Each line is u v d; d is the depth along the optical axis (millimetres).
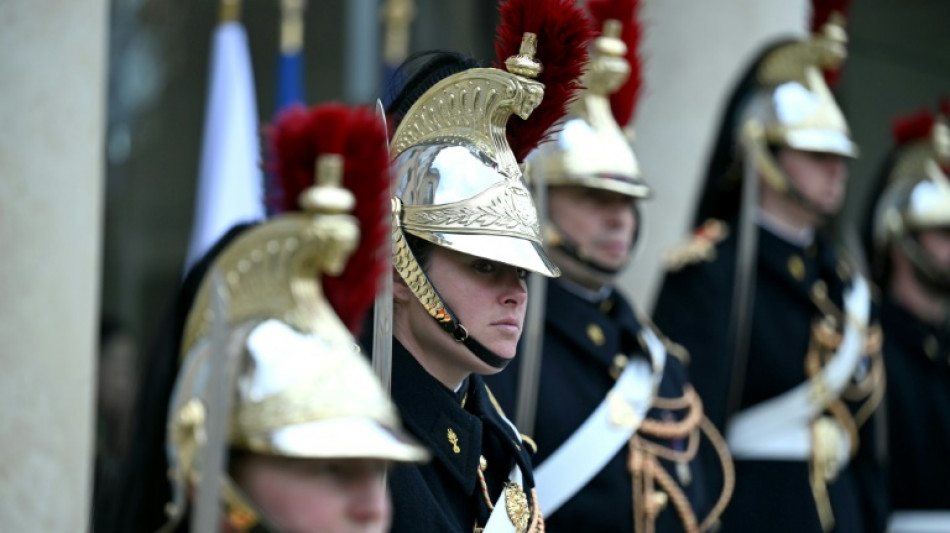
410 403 11766
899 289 25953
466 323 11758
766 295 21156
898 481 24938
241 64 23047
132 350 20594
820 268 21672
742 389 20766
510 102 11930
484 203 11734
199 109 30016
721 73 25359
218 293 8141
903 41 39000
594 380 16578
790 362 20953
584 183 16453
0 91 14609
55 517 14531
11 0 14656
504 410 15562
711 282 20406
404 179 11938
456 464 11836
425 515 11328
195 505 8031
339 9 30625
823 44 21172
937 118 26109
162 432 8844
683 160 25391
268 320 8344
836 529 21031
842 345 21344
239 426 8141
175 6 29797
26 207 14594
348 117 8781
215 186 22578
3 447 14367
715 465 18562
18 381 14453
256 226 8555
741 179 21234
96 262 15070
